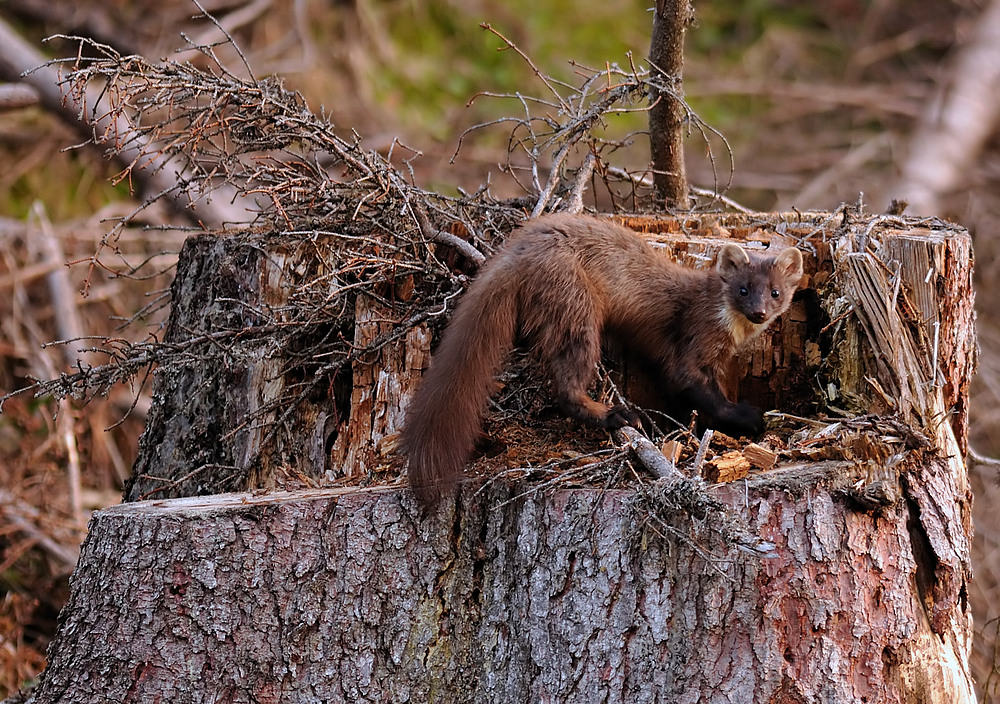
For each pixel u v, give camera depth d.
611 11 28.08
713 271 9.62
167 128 14.09
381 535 8.28
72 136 20.17
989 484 16.41
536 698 7.78
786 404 9.85
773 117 27.56
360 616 8.22
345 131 22.02
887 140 25.73
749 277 9.28
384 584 8.26
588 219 9.54
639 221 10.79
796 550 7.69
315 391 9.88
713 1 31.45
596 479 8.10
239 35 22.86
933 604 8.26
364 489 8.55
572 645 7.73
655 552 7.64
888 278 9.06
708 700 7.53
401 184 9.71
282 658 8.12
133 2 22.12
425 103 24.39
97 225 18.38
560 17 27.42
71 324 16.84
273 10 23.23
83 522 14.59
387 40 24.86
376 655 8.22
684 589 7.59
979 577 15.30
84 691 8.08
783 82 28.67
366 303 9.67
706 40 30.08
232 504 8.35
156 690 8.02
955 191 24.22
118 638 8.07
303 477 9.38
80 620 8.27
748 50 29.62
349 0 24.33
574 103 14.01
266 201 16.31
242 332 9.52
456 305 9.29
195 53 21.19
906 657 7.88
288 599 8.16
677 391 9.51
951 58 29.12
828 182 24.67
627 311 9.34
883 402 8.91
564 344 8.80
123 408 16.75
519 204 11.07
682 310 9.46
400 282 9.93
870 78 29.70
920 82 29.33
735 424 9.16
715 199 11.98
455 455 8.15
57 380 9.21
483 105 24.78
